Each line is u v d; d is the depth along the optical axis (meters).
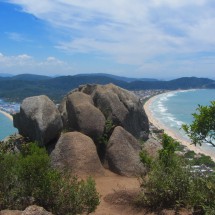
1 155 10.90
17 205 10.06
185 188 10.96
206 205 9.83
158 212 10.84
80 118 16.81
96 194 10.69
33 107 16.41
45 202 10.15
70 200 10.09
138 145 16.92
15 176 10.30
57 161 15.12
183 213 10.50
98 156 15.91
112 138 16.38
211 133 9.36
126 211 11.38
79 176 14.62
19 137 16.95
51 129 16.12
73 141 15.57
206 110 9.23
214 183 10.25
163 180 11.28
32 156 10.24
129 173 15.35
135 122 18.92
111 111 17.44
